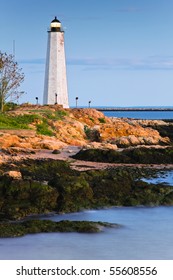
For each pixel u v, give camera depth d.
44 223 34.69
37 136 73.69
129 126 89.50
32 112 90.06
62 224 34.72
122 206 40.88
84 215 38.62
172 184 46.94
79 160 59.81
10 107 106.12
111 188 41.78
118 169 53.81
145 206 41.16
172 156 61.41
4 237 33.00
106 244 32.84
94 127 89.31
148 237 34.38
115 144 72.12
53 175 46.44
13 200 38.03
